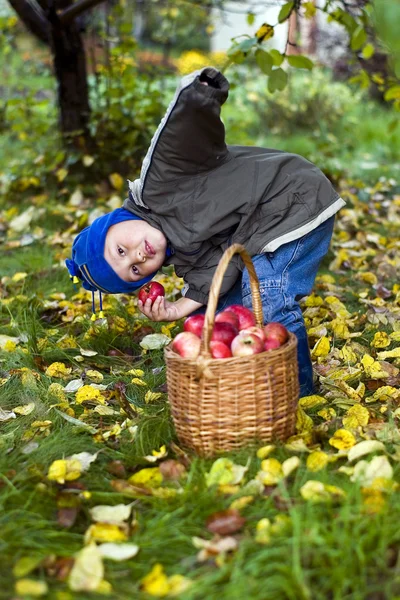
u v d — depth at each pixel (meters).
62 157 6.11
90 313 3.91
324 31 9.03
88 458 2.37
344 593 1.73
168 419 2.66
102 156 6.31
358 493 2.01
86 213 5.42
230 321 2.54
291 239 2.85
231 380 2.29
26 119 6.79
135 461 2.40
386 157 8.57
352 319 3.71
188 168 2.79
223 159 2.84
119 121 6.32
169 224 2.85
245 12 4.71
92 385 3.03
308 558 1.81
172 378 2.40
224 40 15.92
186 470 2.31
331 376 2.98
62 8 6.20
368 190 6.76
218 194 2.81
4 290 4.38
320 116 9.43
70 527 2.05
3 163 7.72
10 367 3.31
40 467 2.33
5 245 5.27
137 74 7.23
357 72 7.12
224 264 2.30
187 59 10.72
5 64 9.38
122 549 1.89
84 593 1.75
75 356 3.43
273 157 2.94
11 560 1.86
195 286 2.93
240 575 1.75
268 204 2.86
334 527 1.88
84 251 2.92
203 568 1.82
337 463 2.34
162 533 1.98
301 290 2.90
